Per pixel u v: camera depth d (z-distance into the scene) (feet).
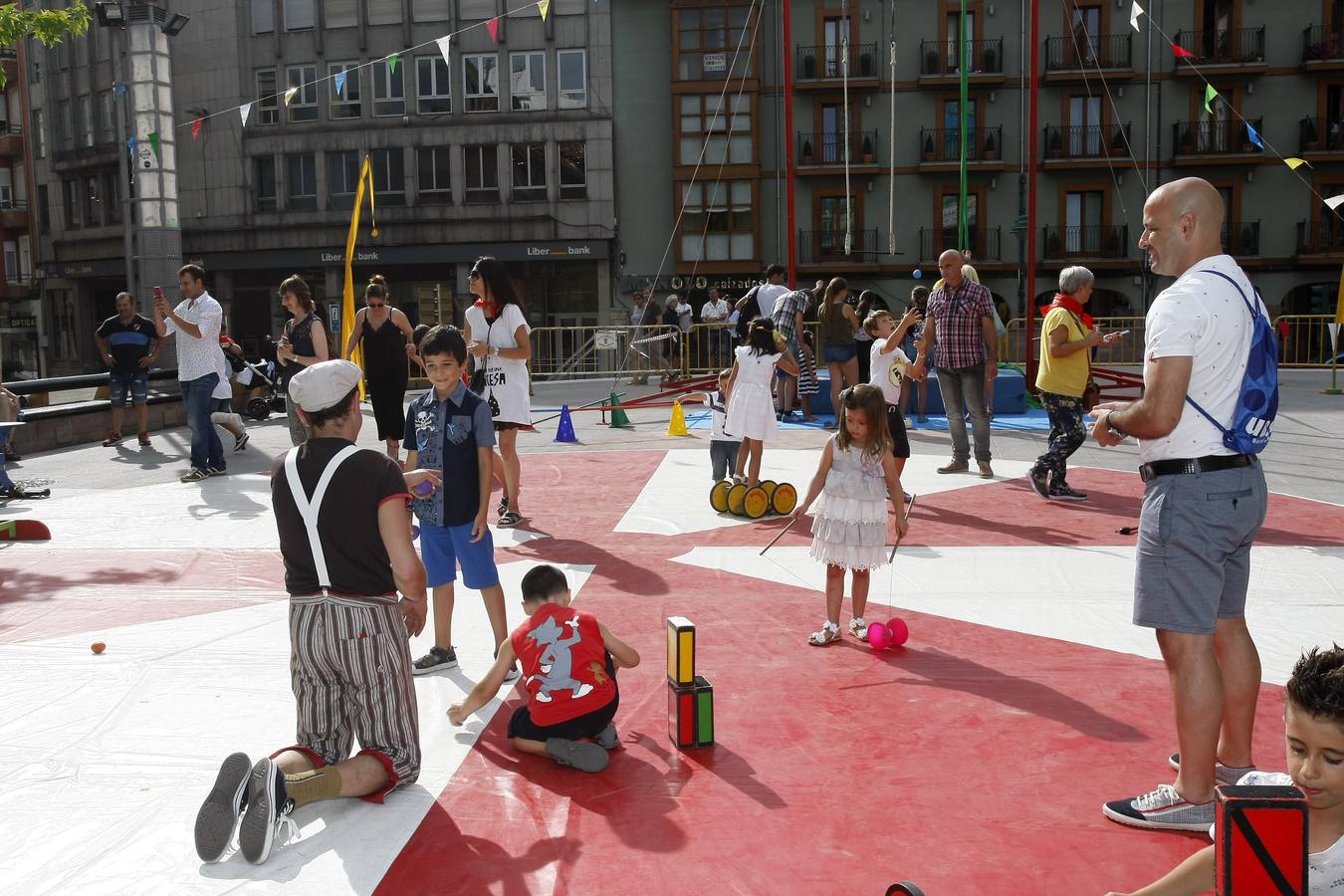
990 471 32.83
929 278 121.29
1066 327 28.25
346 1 124.88
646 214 122.72
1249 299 10.82
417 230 124.16
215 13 127.34
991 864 10.27
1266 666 15.71
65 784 12.39
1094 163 117.60
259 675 16.06
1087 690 14.99
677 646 13.08
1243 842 7.14
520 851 10.65
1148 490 11.19
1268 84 118.11
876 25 119.14
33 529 25.84
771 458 36.83
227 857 10.62
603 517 27.89
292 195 127.85
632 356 73.97
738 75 120.06
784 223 121.70
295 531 11.30
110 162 138.82
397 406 33.01
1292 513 26.81
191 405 34.50
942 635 17.63
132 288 85.92
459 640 17.60
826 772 12.45
